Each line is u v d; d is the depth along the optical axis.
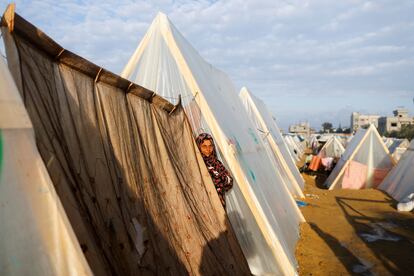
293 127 126.12
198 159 4.67
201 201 4.37
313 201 12.95
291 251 6.41
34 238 1.69
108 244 2.54
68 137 2.51
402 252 7.18
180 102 4.69
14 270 1.59
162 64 5.68
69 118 2.58
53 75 2.53
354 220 9.98
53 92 2.48
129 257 2.74
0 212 1.61
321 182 19.84
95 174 2.68
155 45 5.75
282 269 5.05
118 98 3.30
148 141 3.68
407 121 96.69
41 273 1.67
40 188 1.77
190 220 3.92
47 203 1.78
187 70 5.55
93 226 2.43
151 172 3.56
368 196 13.79
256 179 6.65
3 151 1.67
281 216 7.41
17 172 1.71
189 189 4.23
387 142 34.66
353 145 17.97
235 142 6.23
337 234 8.52
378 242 7.88
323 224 9.52
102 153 2.84
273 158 11.86
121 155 3.11
